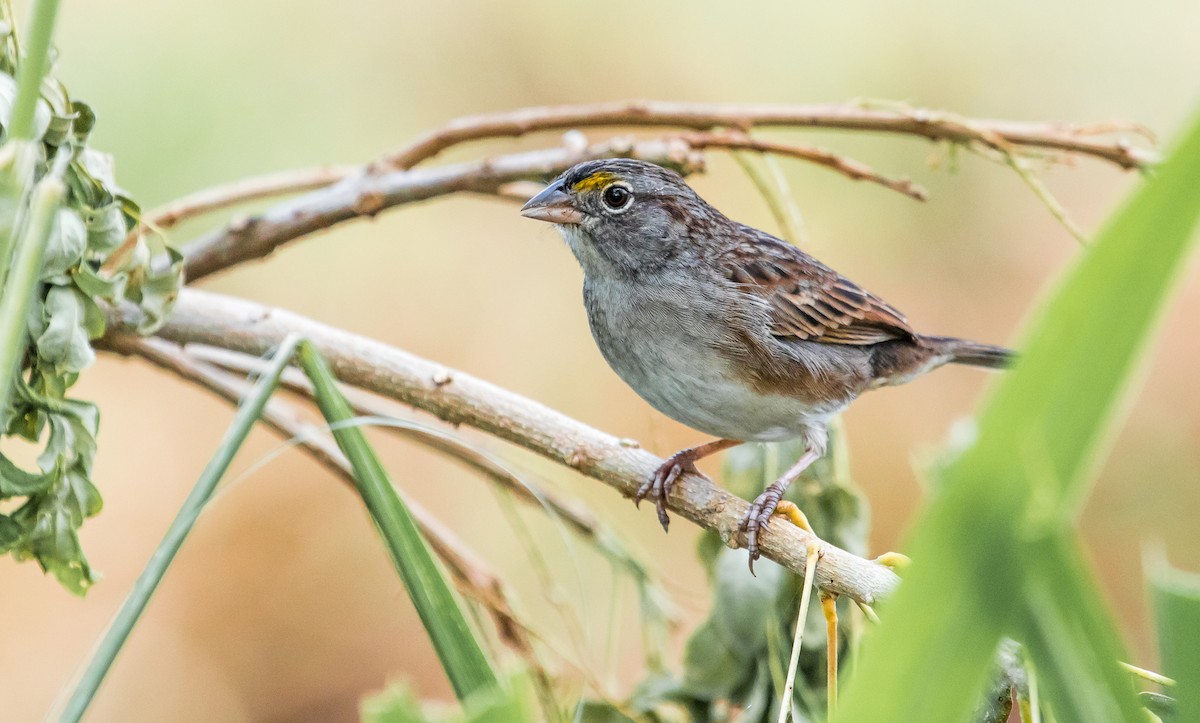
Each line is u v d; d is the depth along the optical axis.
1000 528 2.90
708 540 6.97
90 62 12.21
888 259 14.33
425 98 13.95
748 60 14.66
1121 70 14.41
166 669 12.71
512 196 8.71
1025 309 14.23
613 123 7.89
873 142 14.25
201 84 12.54
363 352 6.68
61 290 5.16
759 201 14.71
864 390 9.64
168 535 4.12
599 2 14.55
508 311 14.43
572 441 6.70
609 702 6.39
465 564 7.09
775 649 6.52
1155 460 13.73
